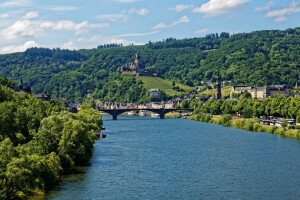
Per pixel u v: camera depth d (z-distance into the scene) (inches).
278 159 7495.1
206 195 5315.0
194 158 7687.0
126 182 5841.5
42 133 6117.1
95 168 6589.6
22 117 7760.8
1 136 6358.3
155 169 6707.7
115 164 6998.0
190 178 6151.6
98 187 5511.8
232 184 5831.7
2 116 6638.8
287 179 6092.5
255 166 6948.8
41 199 4872.0
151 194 5315.0
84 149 6855.3
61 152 6171.3
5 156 4466.0
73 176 5999.0
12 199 4424.2
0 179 4281.5
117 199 5064.0
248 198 5211.6
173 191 5467.5
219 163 7209.6
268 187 5679.1
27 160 4660.4
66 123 6461.6
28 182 4451.3
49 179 5349.4
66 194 5132.9
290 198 5211.6
